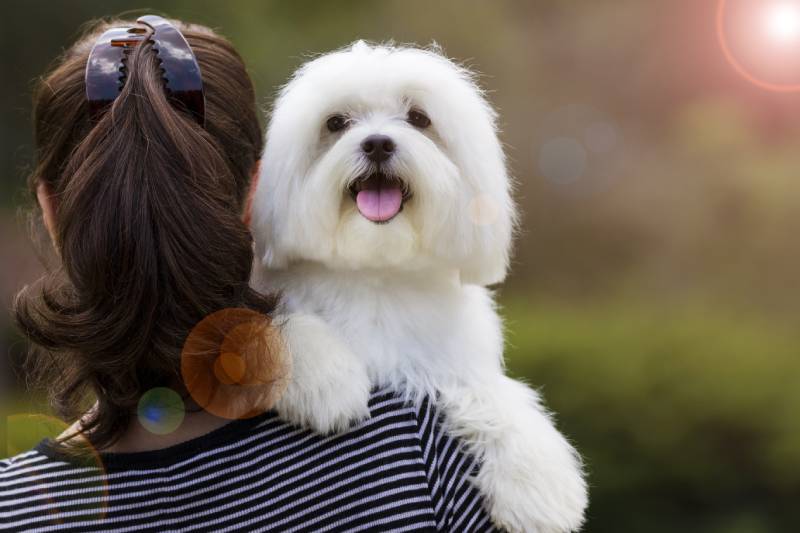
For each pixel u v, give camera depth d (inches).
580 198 667.4
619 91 714.8
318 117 112.7
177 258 72.2
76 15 539.8
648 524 306.2
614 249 625.0
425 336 108.8
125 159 72.6
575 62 714.8
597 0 707.4
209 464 76.3
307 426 78.2
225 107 84.3
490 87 620.1
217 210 74.2
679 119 652.1
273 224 109.0
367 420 78.7
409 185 108.4
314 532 74.9
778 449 296.8
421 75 115.5
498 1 655.8
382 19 565.0
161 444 77.1
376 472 76.5
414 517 75.0
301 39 533.6
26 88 542.3
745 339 319.9
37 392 84.7
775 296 385.4
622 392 307.0
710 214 451.5
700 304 386.9
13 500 76.3
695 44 679.1
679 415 303.3
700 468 302.8
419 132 114.3
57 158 81.5
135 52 77.5
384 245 106.1
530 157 669.3
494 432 103.4
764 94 576.4
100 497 76.0
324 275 109.7
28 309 76.0
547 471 103.7
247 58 510.9
